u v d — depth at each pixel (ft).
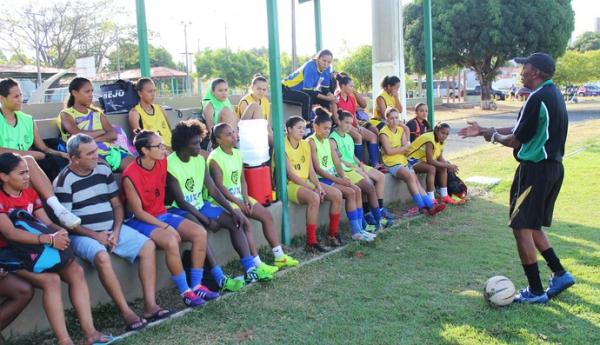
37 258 11.49
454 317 13.19
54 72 114.32
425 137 25.73
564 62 141.59
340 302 14.38
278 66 18.99
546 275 15.89
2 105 15.02
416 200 24.41
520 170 14.01
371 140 25.73
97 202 13.85
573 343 11.65
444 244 19.61
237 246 16.17
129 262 14.69
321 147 20.93
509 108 116.16
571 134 56.24
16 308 11.61
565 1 101.60
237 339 12.39
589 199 25.81
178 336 12.57
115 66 144.87
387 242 20.08
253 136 18.62
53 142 17.03
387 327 12.77
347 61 128.36
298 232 20.83
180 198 15.69
